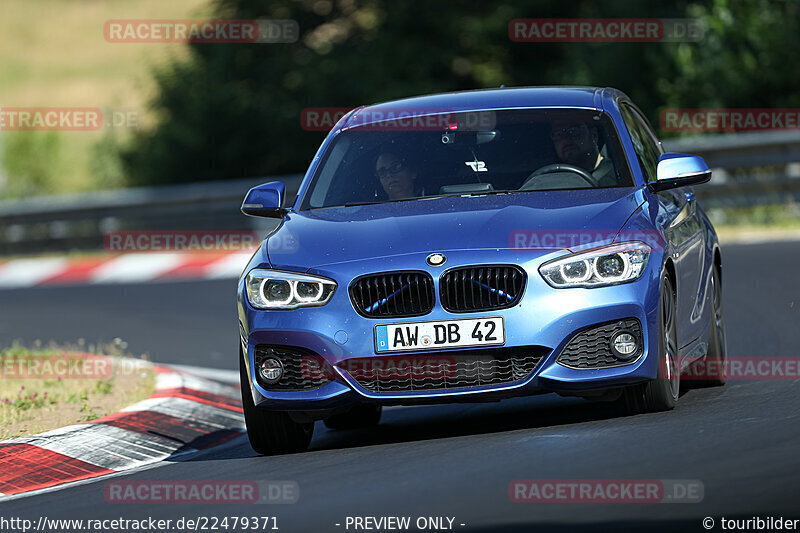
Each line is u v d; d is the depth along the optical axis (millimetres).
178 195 79938
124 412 29641
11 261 82812
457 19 94938
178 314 53188
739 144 63969
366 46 96500
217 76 96688
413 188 25906
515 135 26703
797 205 62719
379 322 22906
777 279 44375
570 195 24594
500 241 22984
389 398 22906
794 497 16594
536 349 22609
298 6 98062
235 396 34094
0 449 26500
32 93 157125
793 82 74000
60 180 129750
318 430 29359
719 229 61094
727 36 74062
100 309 56812
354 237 23969
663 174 25469
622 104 28203
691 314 26141
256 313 23828
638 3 76125
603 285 22703
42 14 197125
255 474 22562
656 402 23719
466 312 22641
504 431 23891
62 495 22938
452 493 18438
